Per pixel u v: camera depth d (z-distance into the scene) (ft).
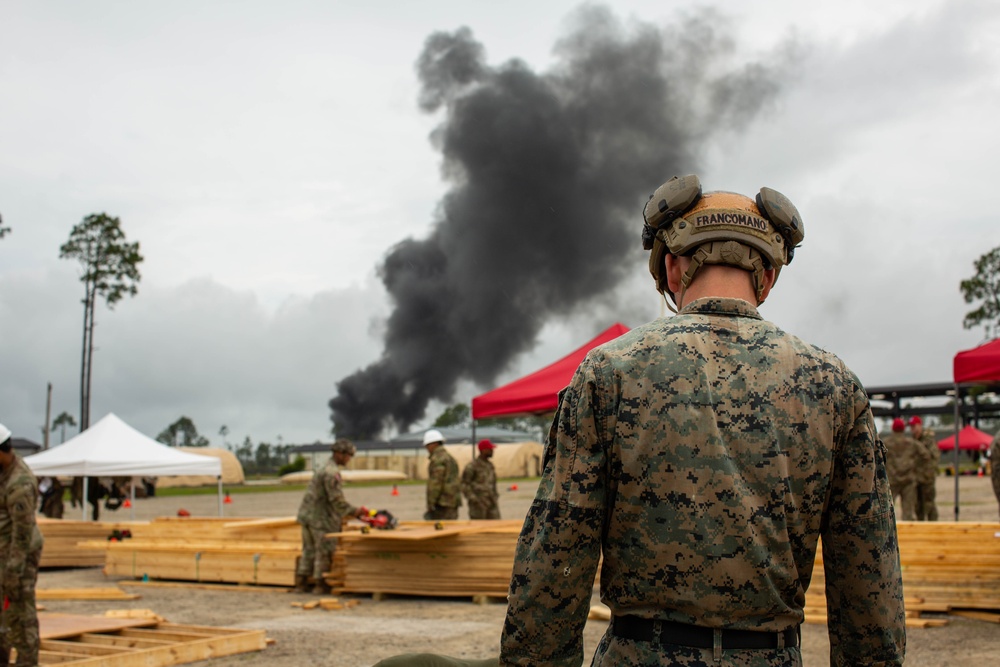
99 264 187.83
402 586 35.81
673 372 6.49
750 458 6.32
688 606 6.19
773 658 6.21
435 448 45.83
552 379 44.55
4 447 20.66
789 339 6.81
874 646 6.46
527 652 6.38
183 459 68.95
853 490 6.56
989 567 28.25
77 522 52.60
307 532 38.70
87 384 186.91
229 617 31.99
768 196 7.16
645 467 6.36
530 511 6.63
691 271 7.02
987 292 199.82
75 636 25.63
